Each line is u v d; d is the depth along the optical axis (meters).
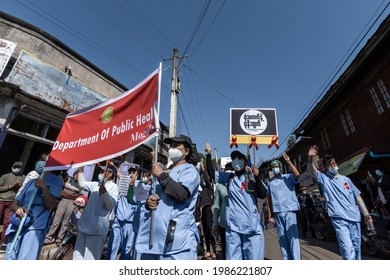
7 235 2.80
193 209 2.17
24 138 7.23
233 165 3.58
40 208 2.85
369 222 3.83
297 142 18.17
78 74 9.28
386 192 6.54
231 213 3.38
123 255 4.31
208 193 5.57
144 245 2.12
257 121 5.84
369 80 10.16
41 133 7.50
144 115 2.63
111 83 10.66
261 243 3.18
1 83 6.27
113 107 3.05
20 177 5.31
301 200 9.70
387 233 5.21
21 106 6.80
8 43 6.95
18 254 2.64
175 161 2.46
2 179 5.10
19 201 2.97
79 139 3.15
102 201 3.41
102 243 3.35
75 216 3.88
